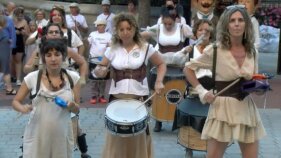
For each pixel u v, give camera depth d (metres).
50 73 5.09
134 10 13.14
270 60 17.11
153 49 5.67
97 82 10.57
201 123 6.51
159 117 8.27
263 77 4.97
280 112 10.01
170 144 7.86
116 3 16.98
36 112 5.07
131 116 5.28
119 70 5.63
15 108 5.08
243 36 5.05
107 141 5.63
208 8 10.43
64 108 5.11
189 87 6.87
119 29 5.52
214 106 5.12
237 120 5.00
